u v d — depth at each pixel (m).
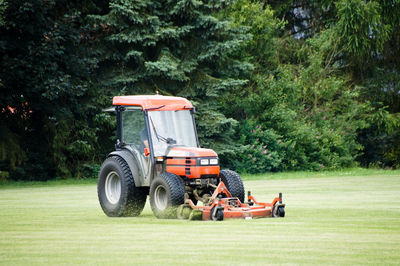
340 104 79.44
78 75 58.62
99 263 14.42
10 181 56.00
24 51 55.56
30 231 20.44
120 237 18.73
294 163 69.44
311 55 78.94
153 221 23.38
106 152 64.38
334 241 17.64
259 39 76.06
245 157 66.69
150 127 25.73
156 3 60.94
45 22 55.19
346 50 82.94
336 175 62.06
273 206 24.27
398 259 14.75
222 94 64.12
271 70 80.44
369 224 21.83
